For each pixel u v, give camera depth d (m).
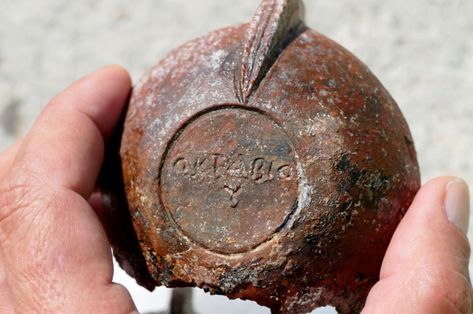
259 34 0.32
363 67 0.33
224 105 0.31
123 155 0.33
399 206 0.32
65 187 0.33
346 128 0.31
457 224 0.32
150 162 0.32
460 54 0.52
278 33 0.32
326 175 0.31
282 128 0.31
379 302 0.31
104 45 0.56
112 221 0.33
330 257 0.31
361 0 0.54
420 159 0.51
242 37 0.33
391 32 0.53
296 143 0.31
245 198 0.31
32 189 0.32
